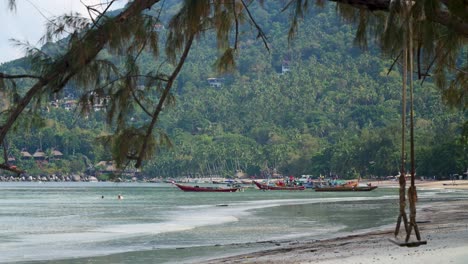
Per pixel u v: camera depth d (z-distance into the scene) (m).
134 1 11.34
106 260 26.62
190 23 11.29
